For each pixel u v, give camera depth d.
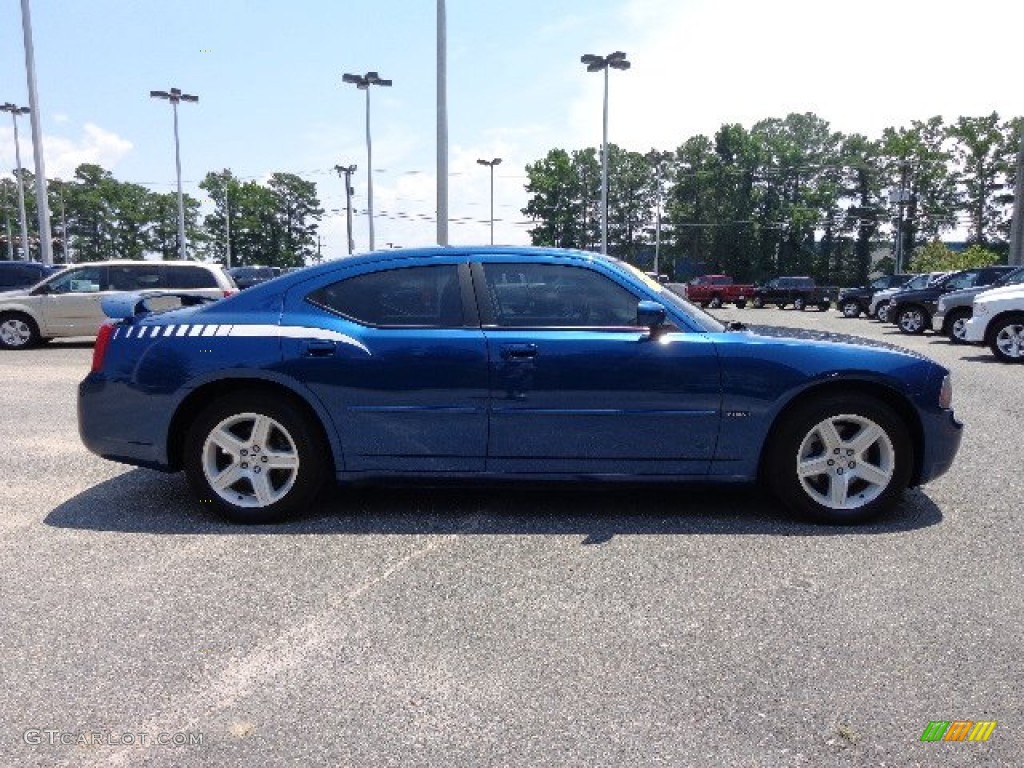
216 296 14.37
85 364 12.07
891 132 90.75
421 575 3.60
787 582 3.49
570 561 3.77
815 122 99.19
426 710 2.47
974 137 84.75
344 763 2.21
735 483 4.35
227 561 3.78
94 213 108.50
